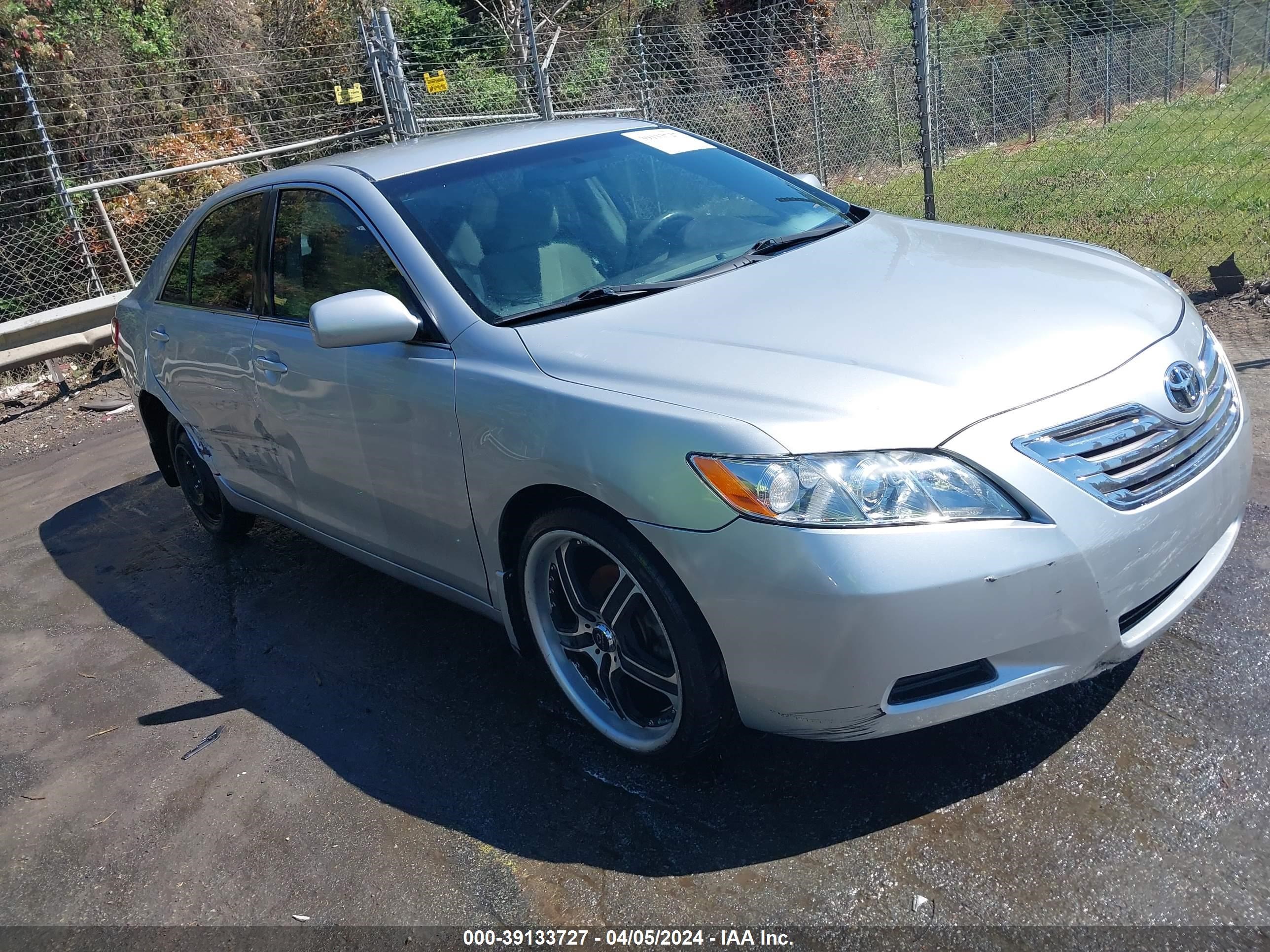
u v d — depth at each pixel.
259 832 2.89
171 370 4.45
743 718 2.53
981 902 2.26
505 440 2.77
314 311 2.89
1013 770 2.62
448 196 3.37
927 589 2.19
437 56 14.41
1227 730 2.63
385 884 2.61
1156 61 12.13
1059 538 2.25
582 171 3.58
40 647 4.28
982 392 2.34
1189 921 2.14
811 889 2.38
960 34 13.63
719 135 11.86
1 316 9.93
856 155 12.23
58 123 10.79
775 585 2.26
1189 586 2.61
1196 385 2.59
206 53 13.03
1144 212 8.40
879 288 2.88
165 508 5.66
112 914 2.68
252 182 4.11
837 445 2.26
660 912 2.38
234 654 3.93
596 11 19.12
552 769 2.94
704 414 2.40
